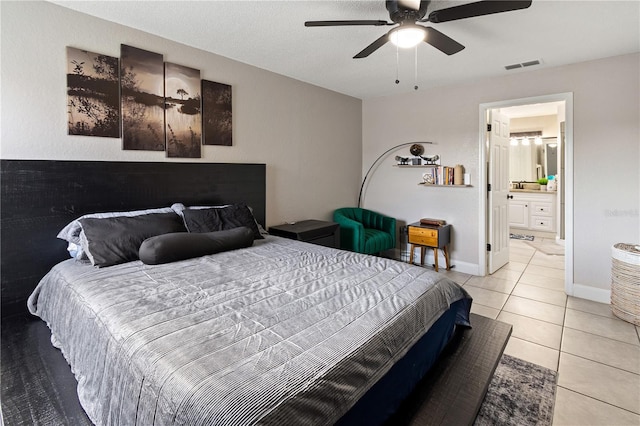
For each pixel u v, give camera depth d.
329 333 1.25
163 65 2.77
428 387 1.59
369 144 5.04
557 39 2.72
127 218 2.32
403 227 4.75
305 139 4.13
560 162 5.71
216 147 3.20
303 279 1.85
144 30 2.63
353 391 1.08
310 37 2.75
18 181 2.12
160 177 2.77
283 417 0.87
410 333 1.45
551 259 4.80
